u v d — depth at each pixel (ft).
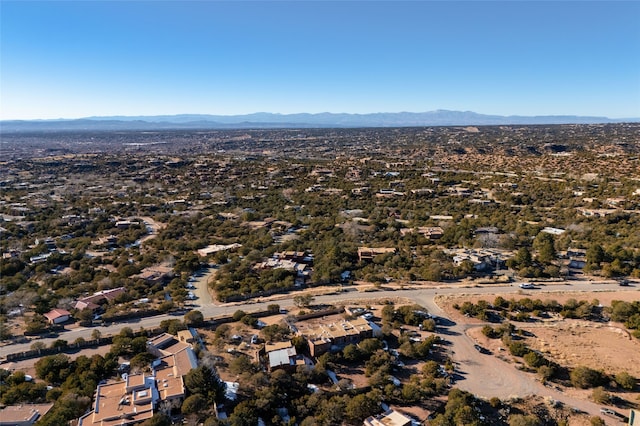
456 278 373.40
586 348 262.47
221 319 301.43
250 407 206.08
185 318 293.84
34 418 197.26
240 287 357.41
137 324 300.20
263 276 375.04
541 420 205.77
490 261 406.82
